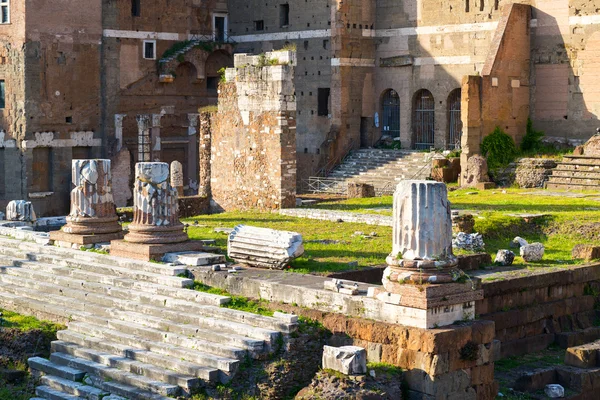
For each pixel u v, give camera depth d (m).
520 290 37.41
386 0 84.00
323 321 30.25
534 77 74.56
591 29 71.50
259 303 32.19
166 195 37.62
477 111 71.25
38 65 81.12
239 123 60.41
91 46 84.44
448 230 29.05
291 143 58.16
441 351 27.81
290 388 29.00
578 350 33.88
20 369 33.00
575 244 47.03
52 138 82.38
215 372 28.98
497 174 70.50
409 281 28.69
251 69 59.12
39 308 36.47
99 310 34.69
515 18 73.50
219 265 35.31
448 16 79.75
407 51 82.75
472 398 28.55
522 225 49.72
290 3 87.19
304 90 86.19
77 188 41.12
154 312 33.22
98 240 40.62
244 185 60.41
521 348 36.88
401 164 78.75
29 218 48.56
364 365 27.86
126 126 86.62
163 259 36.94
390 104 85.12
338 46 82.69
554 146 73.31
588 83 71.88
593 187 64.94
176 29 89.75
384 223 51.00
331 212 54.28
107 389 30.08
